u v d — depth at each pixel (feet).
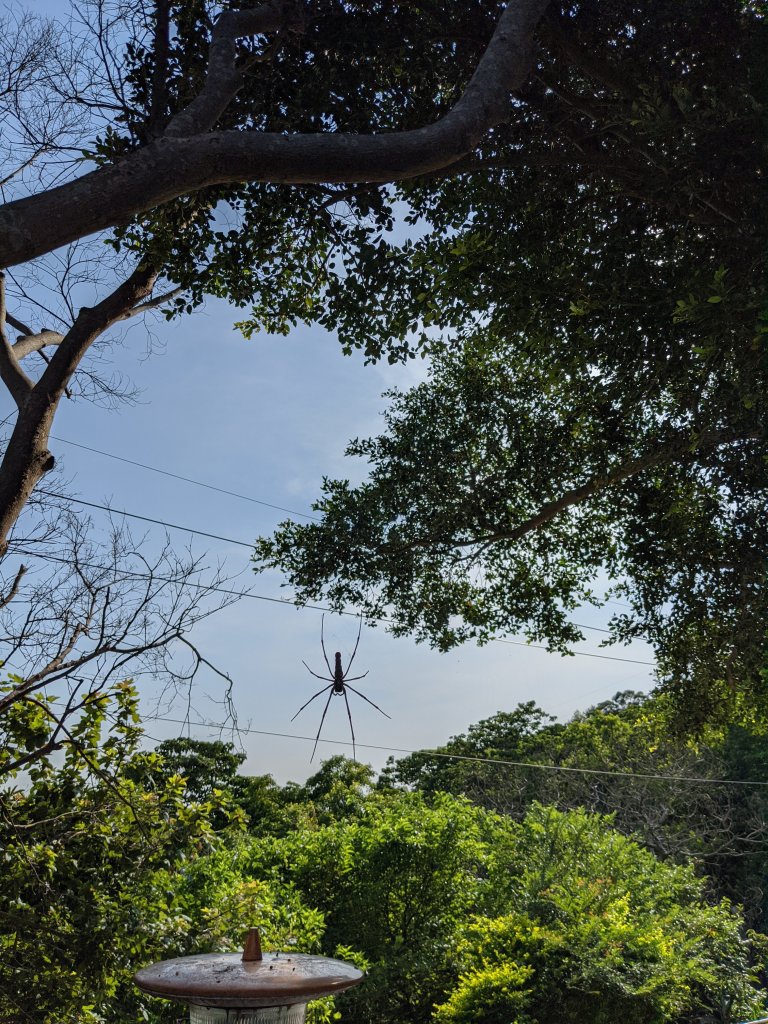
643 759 79.51
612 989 39.58
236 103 21.16
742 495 24.47
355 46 20.71
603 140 21.17
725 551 26.43
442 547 30.73
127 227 21.43
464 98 13.16
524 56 14.19
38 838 17.97
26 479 16.38
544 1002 38.83
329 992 10.09
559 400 29.30
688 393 20.02
